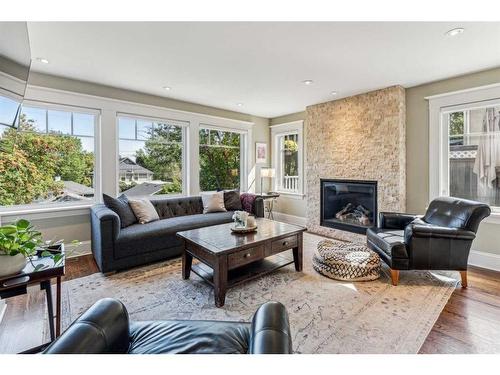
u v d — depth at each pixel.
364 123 3.90
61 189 3.37
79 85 3.36
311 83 3.45
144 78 3.28
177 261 3.16
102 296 2.28
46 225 3.18
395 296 2.28
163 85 3.56
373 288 2.43
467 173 3.26
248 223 2.76
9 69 1.53
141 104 3.89
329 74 3.12
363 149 3.93
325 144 4.43
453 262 2.43
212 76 3.20
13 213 2.93
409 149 3.64
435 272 2.81
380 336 1.72
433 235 2.42
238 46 2.41
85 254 3.40
